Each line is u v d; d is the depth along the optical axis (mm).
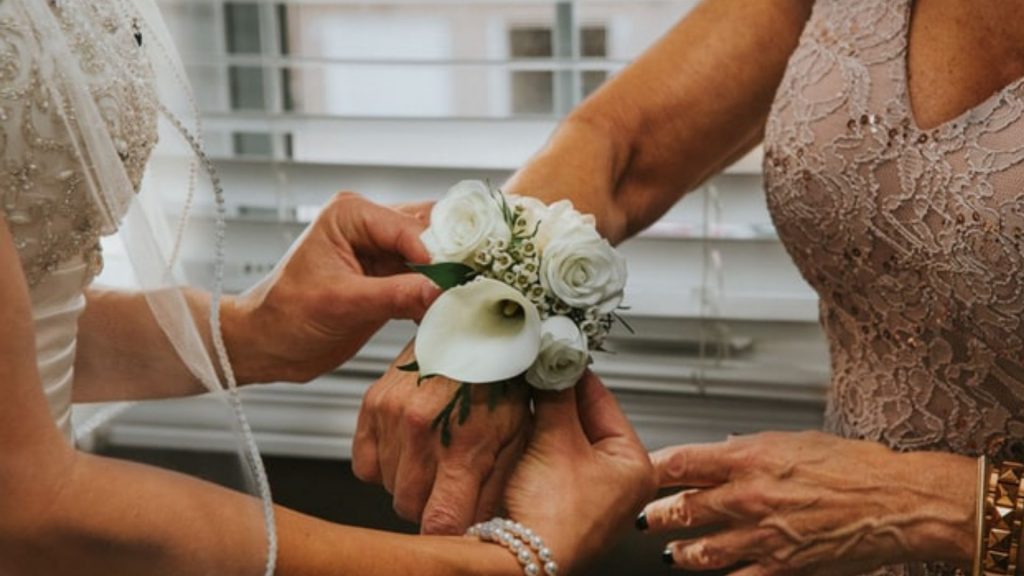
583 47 1717
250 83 1814
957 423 1149
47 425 729
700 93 1330
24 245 834
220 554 778
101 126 826
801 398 1668
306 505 1731
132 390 908
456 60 1640
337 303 1104
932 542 1100
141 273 860
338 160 1761
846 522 1112
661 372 1704
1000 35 1062
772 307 1696
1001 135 1025
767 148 1217
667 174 1348
